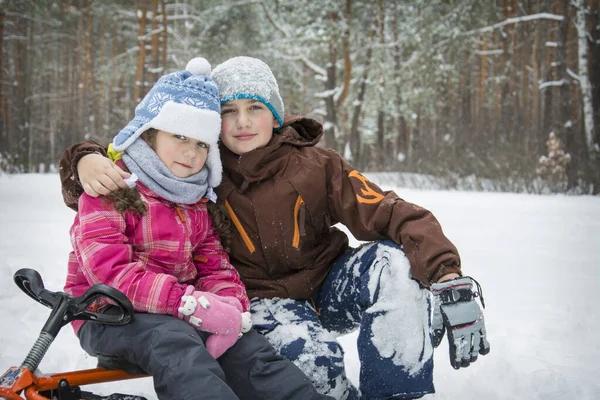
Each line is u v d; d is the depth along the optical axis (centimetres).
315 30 2458
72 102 3897
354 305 239
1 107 3023
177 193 218
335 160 254
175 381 183
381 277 223
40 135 4078
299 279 244
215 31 2605
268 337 223
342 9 2488
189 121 217
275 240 242
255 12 2641
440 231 225
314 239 250
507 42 2786
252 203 241
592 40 1905
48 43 3806
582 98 1991
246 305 227
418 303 220
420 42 2516
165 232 216
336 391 217
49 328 179
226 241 240
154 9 2738
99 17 3550
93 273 201
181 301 199
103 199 208
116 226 208
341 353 221
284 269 247
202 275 233
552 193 1606
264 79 246
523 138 2402
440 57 2491
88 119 3628
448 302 210
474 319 210
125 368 203
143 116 221
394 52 2741
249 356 207
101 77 3384
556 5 2431
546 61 2623
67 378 184
